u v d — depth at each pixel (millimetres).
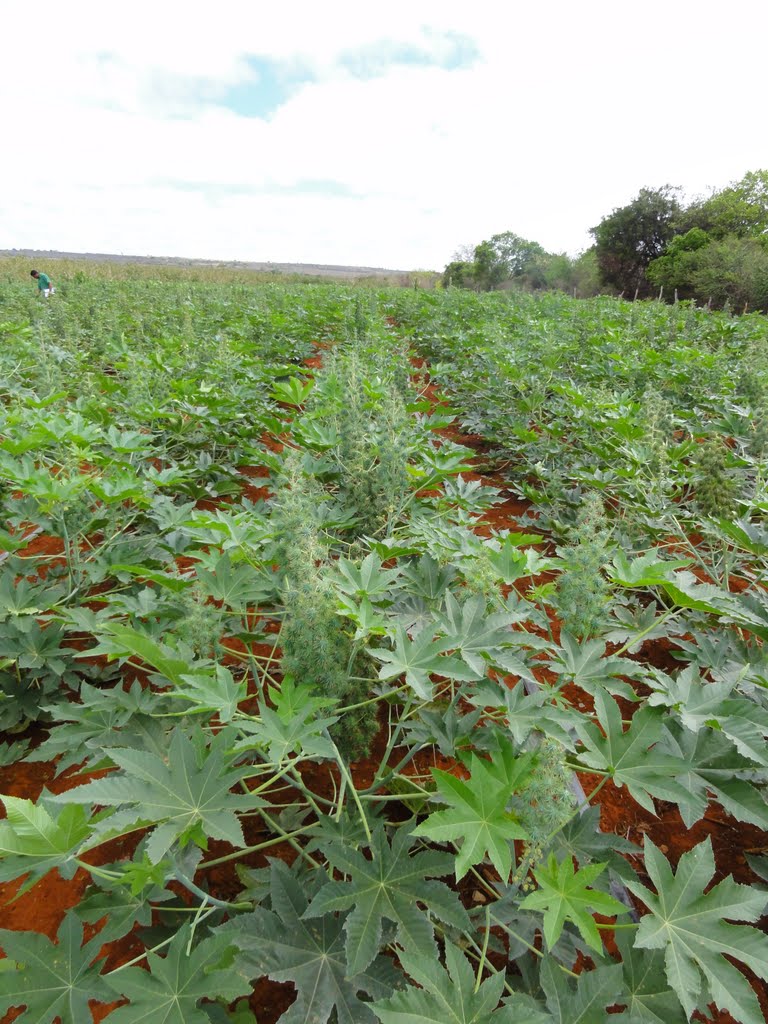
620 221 49656
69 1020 1867
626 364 10750
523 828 2102
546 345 12438
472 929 2002
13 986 1895
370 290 35469
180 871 2105
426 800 2787
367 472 4906
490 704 2525
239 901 2516
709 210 46531
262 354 13539
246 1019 2082
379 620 2705
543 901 1916
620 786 3508
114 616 3732
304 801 3096
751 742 2520
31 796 3107
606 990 1872
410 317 22656
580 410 8258
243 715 2314
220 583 3318
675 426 8445
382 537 4730
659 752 2410
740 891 2018
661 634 3766
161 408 7852
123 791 1888
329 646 2686
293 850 2883
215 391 8367
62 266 39281
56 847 1782
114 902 2322
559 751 2182
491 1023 1681
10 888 2670
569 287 56562
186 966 1856
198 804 1981
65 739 2701
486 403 10422
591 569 2951
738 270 33156
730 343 14852
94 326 14180
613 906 1908
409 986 1716
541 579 5598
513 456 8844
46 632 3551
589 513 3236
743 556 5180
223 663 4062
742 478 6480
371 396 7203
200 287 29938
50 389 7766
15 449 4574
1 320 15539
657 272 42000
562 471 7824
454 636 2693
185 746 2076
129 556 4406
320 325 19781
